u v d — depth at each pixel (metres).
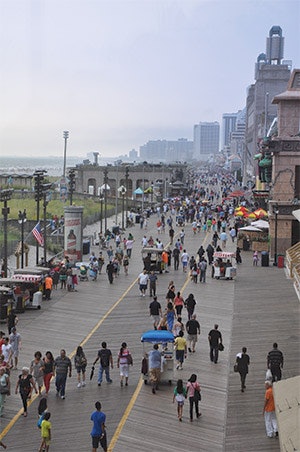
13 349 23.69
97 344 27.34
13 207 90.81
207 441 17.91
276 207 51.53
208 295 38.31
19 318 31.98
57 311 33.72
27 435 18.14
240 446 17.59
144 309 34.31
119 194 126.00
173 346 24.50
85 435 18.11
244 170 161.50
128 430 18.50
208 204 98.25
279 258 49.41
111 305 35.38
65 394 21.47
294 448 13.15
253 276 45.38
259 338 28.61
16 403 20.66
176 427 18.83
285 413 15.09
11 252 56.75
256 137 118.50
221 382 22.86
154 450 17.22
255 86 117.06
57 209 90.25
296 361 24.73
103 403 20.61
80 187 137.00
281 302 36.28
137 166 139.12
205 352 26.56
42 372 21.30
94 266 43.75
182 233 61.62
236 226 68.00
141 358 25.39
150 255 46.28
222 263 44.38
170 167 144.88
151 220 88.94
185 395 19.58
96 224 86.25
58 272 41.06
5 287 32.03
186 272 46.72
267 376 21.00
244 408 20.39
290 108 54.91
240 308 34.84
